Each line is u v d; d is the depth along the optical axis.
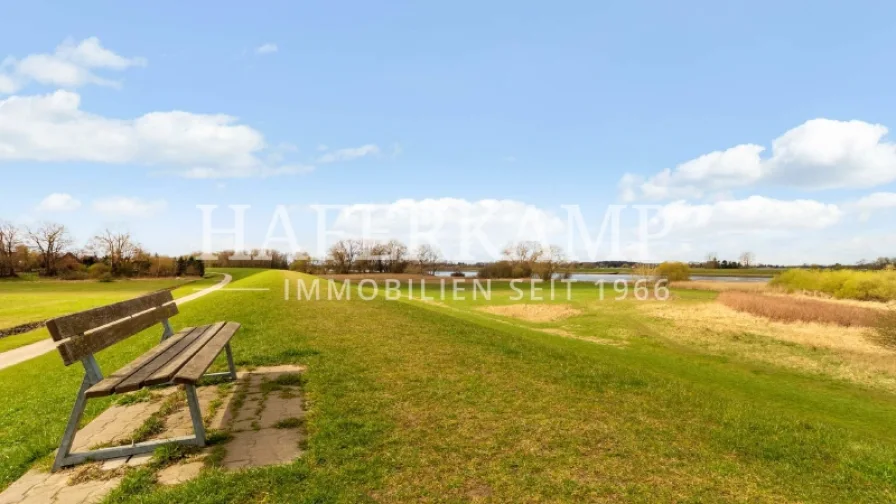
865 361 15.41
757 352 16.88
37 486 3.59
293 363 7.58
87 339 4.18
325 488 3.53
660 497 3.59
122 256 87.50
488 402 5.71
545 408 5.57
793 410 8.79
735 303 30.78
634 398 6.22
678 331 21.41
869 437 6.23
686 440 4.79
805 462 4.42
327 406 5.39
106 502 3.30
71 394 6.14
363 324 11.98
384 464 3.97
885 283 34.06
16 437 4.71
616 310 30.12
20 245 84.50
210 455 4.10
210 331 6.46
